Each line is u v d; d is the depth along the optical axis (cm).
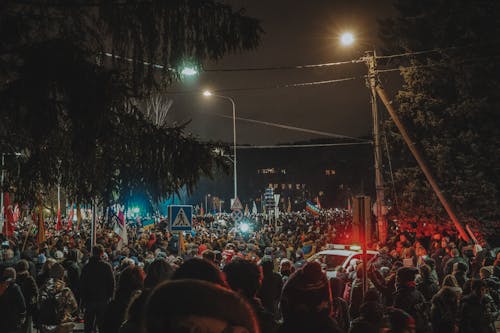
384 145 2977
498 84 2641
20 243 2277
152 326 156
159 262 611
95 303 1175
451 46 2739
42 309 1039
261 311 426
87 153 641
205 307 156
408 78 2875
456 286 1023
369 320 529
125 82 679
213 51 691
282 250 2270
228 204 14350
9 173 722
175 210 1611
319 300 386
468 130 2739
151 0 675
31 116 598
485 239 2691
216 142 729
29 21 636
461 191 2686
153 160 708
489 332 904
